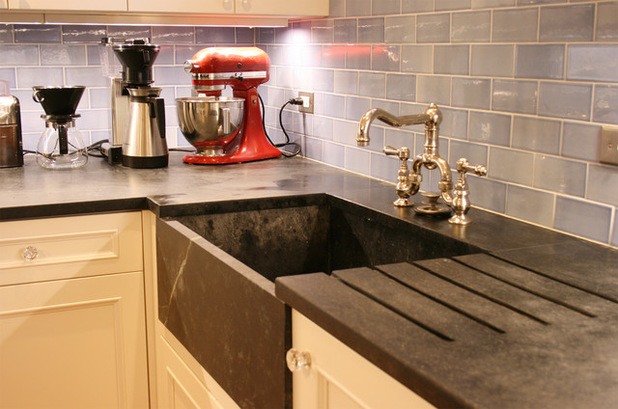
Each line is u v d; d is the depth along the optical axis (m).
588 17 1.63
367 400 1.16
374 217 2.01
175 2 2.46
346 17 2.53
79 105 2.89
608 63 1.59
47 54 2.82
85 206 2.08
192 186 2.29
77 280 2.13
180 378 1.93
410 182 2.02
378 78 2.38
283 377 1.35
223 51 2.62
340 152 2.63
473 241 1.69
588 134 1.66
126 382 2.24
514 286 1.38
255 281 1.43
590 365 1.03
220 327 1.60
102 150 2.78
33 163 2.66
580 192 1.70
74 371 2.18
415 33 2.19
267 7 2.55
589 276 1.43
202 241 1.72
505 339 1.12
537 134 1.80
